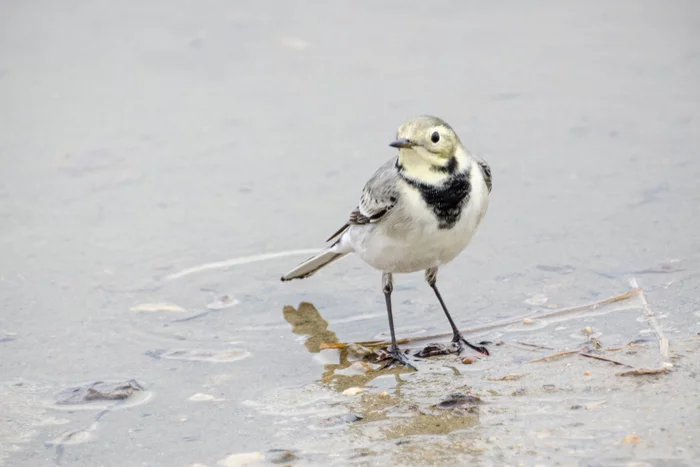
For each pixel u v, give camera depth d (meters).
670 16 23.12
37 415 10.42
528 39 22.25
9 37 23.34
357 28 23.33
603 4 24.19
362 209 11.45
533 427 9.43
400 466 8.95
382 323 12.44
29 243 14.90
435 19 23.72
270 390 10.80
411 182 10.95
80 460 9.51
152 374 11.28
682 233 13.99
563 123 18.20
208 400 10.62
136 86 20.84
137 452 9.59
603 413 9.56
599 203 15.20
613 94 19.30
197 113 19.55
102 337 12.23
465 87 20.00
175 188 16.69
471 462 8.91
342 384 10.85
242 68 21.52
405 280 13.61
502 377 10.60
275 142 18.20
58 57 22.31
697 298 12.08
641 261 13.27
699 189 15.33
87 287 13.56
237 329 12.40
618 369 10.47
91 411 10.48
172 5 25.16
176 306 13.02
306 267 12.82
